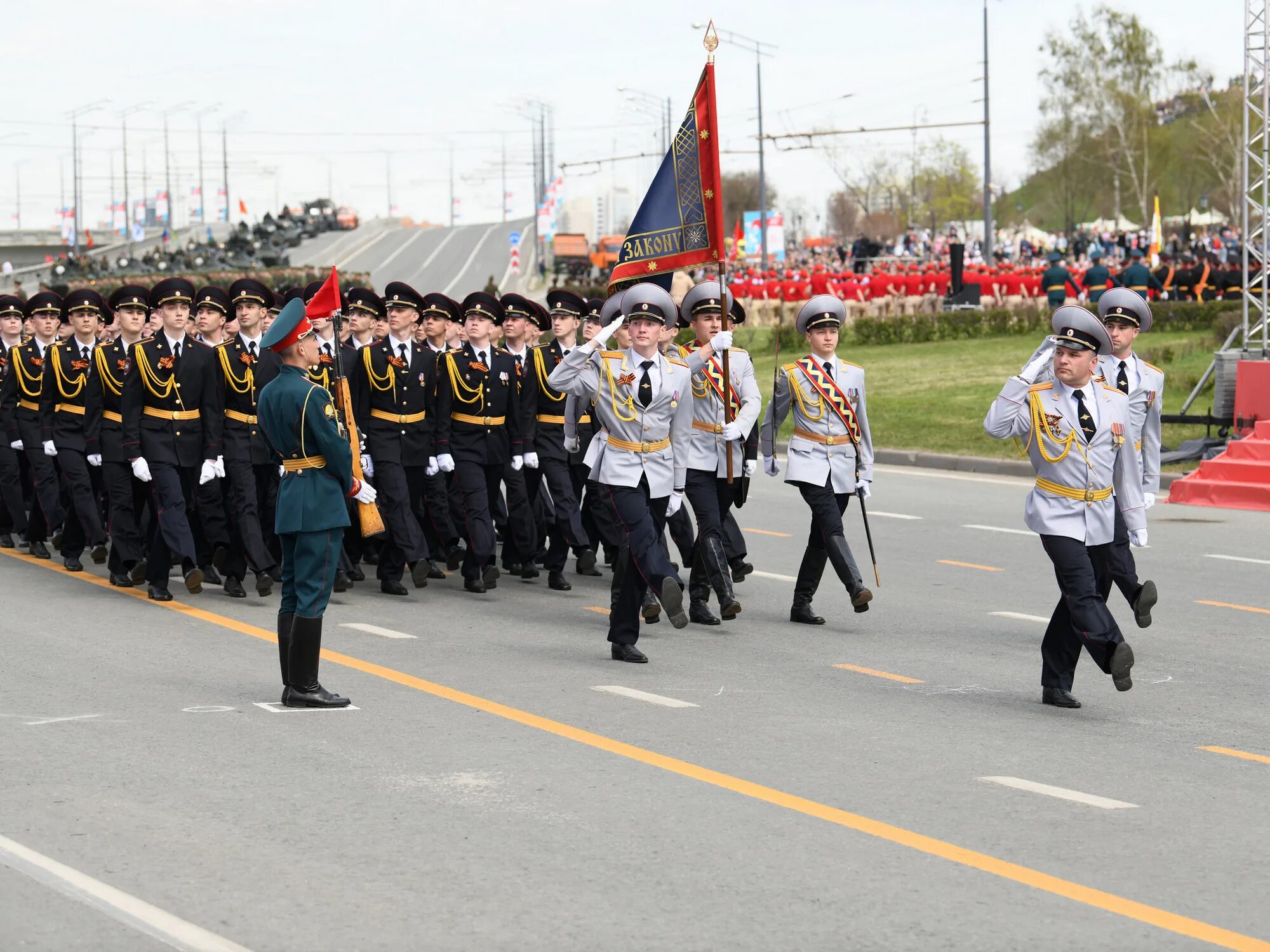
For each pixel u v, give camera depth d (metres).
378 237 125.94
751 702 9.55
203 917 5.83
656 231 11.93
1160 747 8.59
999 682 10.28
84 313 14.39
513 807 7.26
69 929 5.71
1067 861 6.57
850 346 40.81
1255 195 54.38
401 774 7.80
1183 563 15.19
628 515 10.71
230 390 13.04
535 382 13.91
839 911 5.94
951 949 5.58
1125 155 100.31
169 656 10.81
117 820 7.02
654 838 6.82
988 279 44.78
